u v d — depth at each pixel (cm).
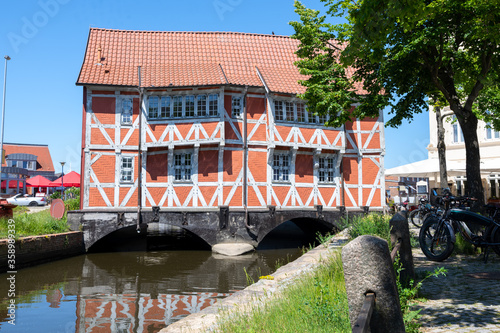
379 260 246
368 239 251
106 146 1861
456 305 457
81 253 1667
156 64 2011
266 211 1778
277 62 2139
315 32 1245
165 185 1881
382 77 1021
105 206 1836
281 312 444
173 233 2450
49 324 725
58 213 1697
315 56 1298
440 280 598
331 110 1161
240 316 470
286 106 1953
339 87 1194
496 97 1290
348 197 2038
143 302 894
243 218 1756
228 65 2048
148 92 1878
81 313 802
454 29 890
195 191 1870
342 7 966
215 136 1827
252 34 2273
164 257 1606
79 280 1151
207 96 1869
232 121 1903
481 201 940
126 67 1973
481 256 805
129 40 2125
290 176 1956
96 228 1697
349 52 545
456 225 857
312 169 1998
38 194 3681
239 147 1900
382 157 2089
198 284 1095
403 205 2006
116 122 1880
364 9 504
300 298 478
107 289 1034
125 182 1859
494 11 761
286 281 704
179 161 1909
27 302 896
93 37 2089
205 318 529
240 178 1884
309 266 823
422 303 473
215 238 1731
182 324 511
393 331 240
